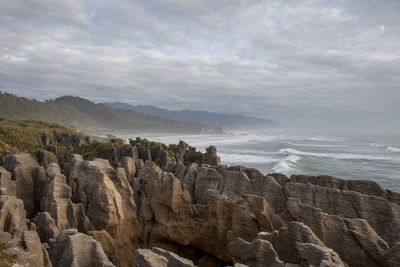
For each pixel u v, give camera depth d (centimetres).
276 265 1534
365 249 1659
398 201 2134
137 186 2825
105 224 2280
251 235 2188
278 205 2361
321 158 12325
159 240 2580
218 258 2473
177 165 3591
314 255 1392
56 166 2678
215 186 2808
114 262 2133
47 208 2178
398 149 16712
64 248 1541
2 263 1249
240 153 14438
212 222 2441
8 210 1783
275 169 9306
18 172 2681
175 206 2517
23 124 15188
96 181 2444
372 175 8438
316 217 1836
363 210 2003
